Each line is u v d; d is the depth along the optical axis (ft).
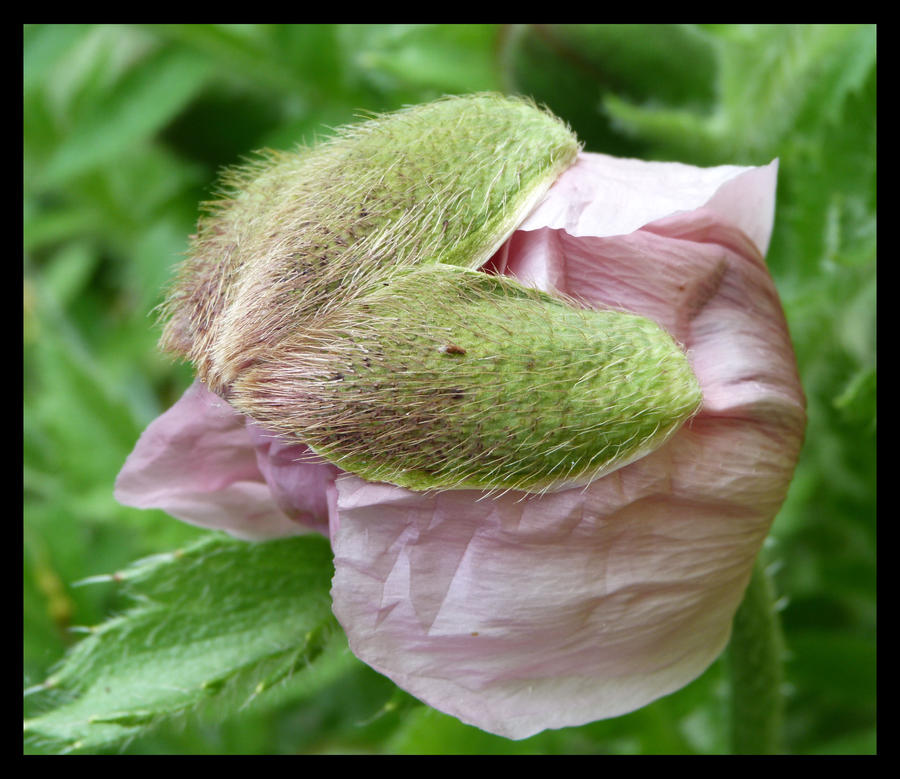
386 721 0.99
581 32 0.92
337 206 0.72
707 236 0.75
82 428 1.01
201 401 0.74
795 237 0.92
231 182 0.77
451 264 0.71
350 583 0.71
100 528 1.03
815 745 0.97
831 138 0.90
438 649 0.72
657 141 0.93
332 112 1.09
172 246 1.19
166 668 0.79
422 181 0.72
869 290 0.93
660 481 0.72
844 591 0.96
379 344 0.70
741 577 0.75
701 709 0.97
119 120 1.08
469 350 0.70
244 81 1.15
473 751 0.93
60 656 0.98
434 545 0.71
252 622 0.80
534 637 0.72
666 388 0.71
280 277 0.71
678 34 0.93
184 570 0.80
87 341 1.25
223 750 0.98
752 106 0.94
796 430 0.75
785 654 0.87
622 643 0.74
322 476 0.73
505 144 0.73
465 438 0.70
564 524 0.71
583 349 0.70
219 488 0.77
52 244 1.33
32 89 1.20
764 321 0.75
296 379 0.71
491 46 0.96
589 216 0.72
